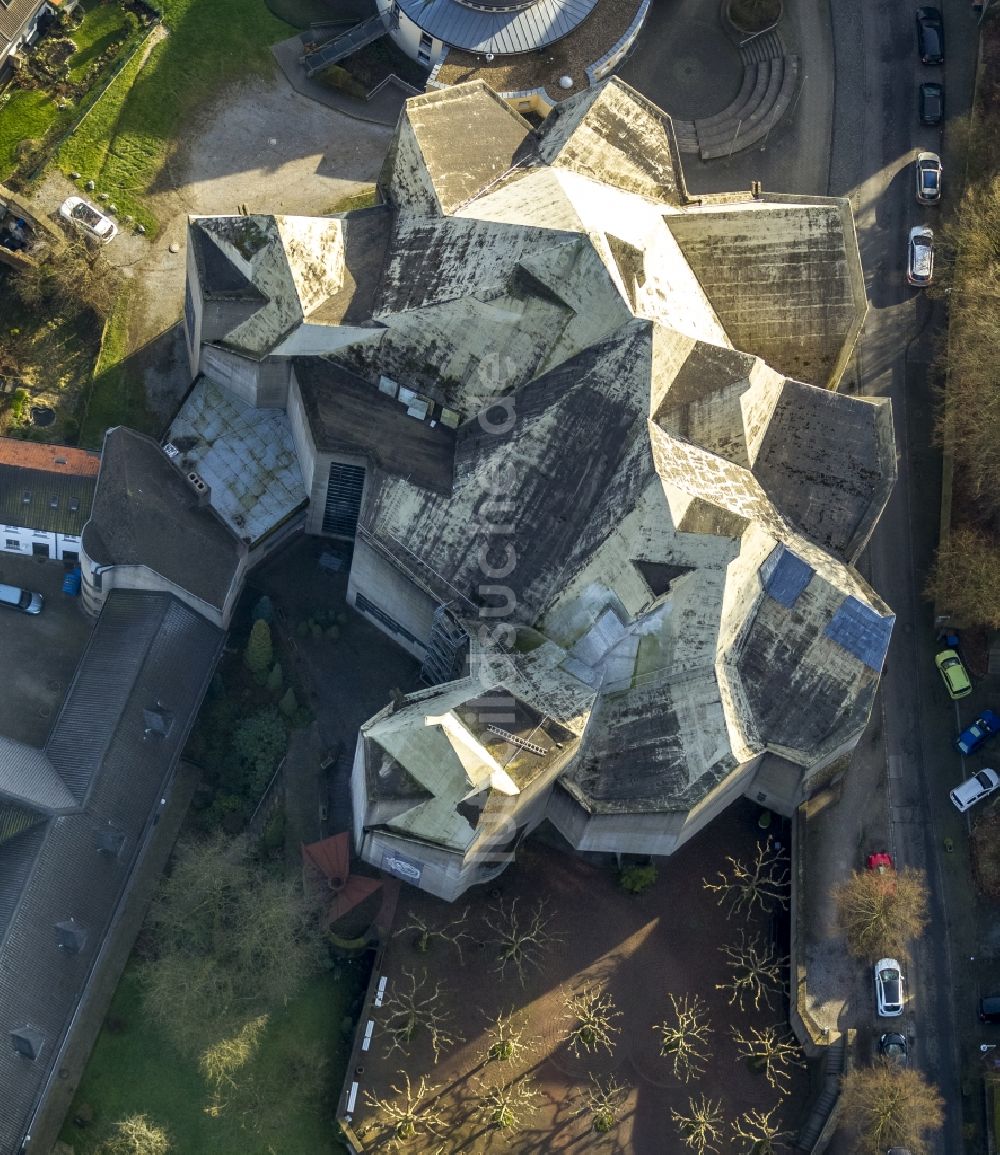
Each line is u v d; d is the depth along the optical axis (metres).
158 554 130.38
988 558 134.25
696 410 129.50
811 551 130.75
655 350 127.19
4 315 144.38
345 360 133.62
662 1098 126.38
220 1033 122.50
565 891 131.12
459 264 131.00
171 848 130.75
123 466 131.62
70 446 138.25
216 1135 123.38
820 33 155.88
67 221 146.12
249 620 137.62
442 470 131.62
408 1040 125.56
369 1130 123.50
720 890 131.75
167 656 131.00
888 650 137.62
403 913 129.12
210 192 149.75
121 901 128.50
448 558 129.38
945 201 150.88
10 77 151.50
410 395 133.00
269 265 131.75
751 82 154.75
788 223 135.88
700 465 128.75
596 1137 125.19
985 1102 126.31
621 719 127.19
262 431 139.50
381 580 132.38
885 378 145.50
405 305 131.50
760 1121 125.69
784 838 133.38
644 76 154.50
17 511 134.25
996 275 139.38
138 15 154.12
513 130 139.75
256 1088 124.31
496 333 130.12
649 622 126.69
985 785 133.75
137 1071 124.50
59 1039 122.06
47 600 137.38
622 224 131.25
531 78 150.50
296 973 124.00
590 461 128.38
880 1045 127.19
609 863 132.25
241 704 134.62
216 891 124.69
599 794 124.88
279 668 133.50
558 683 126.38
